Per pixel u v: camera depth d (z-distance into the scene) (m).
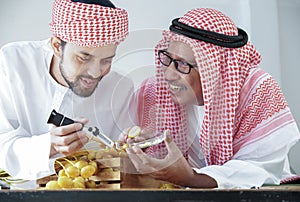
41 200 1.09
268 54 2.91
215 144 1.59
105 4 1.60
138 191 1.09
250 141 1.61
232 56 1.58
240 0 2.91
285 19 3.03
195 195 1.10
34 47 1.75
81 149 1.38
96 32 1.53
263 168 1.57
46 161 1.41
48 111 1.70
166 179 1.39
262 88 1.63
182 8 2.83
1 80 1.70
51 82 1.71
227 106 1.57
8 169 1.48
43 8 2.67
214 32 1.56
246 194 1.11
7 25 2.64
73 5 1.56
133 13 2.79
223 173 1.47
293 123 1.65
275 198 1.11
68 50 1.50
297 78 3.02
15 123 1.70
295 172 2.90
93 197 1.09
